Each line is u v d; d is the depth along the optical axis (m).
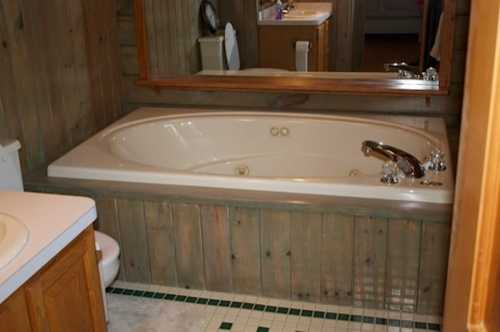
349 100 3.18
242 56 3.35
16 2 2.45
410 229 2.12
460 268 0.82
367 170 2.95
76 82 2.95
